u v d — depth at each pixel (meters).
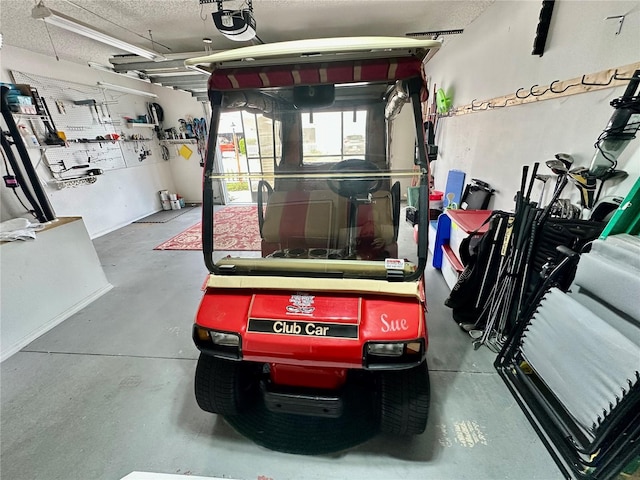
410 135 1.39
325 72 1.22
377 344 1.14
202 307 1.29
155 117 6.57
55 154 4.44
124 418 1.70
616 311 1.34
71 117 4.69
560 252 1.68
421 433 1.42
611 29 1.71
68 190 4.67
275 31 3.82
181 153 7.08
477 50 3.49
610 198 1.72
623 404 1.11
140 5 2.96
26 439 1.59
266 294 1.27
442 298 2.82
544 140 2.29
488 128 3.20
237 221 1.81
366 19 3.52
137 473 1.13
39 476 1.42
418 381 1.32
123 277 3.53
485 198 3.14
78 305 2.85
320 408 1.30
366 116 1.89
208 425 1.64
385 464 1.42
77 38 3.77
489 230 2.17
